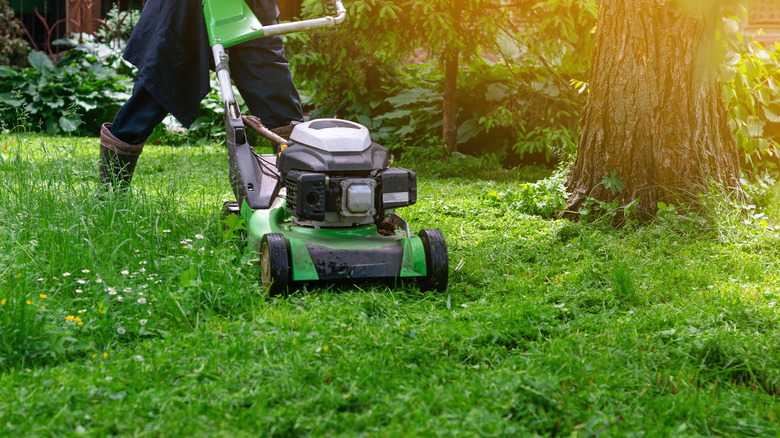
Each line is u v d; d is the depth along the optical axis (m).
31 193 4.01
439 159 6.68
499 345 3.05
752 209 4.53
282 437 2.53
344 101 7.84
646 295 3.49
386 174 3.47
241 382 2.74
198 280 3.28
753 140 5.29
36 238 3.64
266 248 3.46
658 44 4.44
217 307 3.25
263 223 3.60
